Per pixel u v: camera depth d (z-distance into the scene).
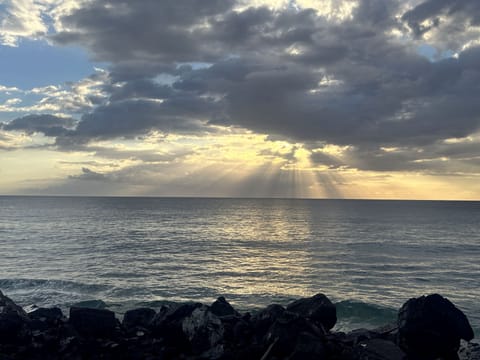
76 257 51.84
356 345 16.92
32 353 16.86
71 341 17.31
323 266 47.53
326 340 16.38
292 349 15.67
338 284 38.16
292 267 46.72
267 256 55.06
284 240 74.06
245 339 17.42
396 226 104.62
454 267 47.84
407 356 16.19
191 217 138.62
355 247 64.56
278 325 16.38
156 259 51.12
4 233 80.25
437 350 16.20
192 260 50.94
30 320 20.31
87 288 34.47
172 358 16.61
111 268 44.28
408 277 41.97
